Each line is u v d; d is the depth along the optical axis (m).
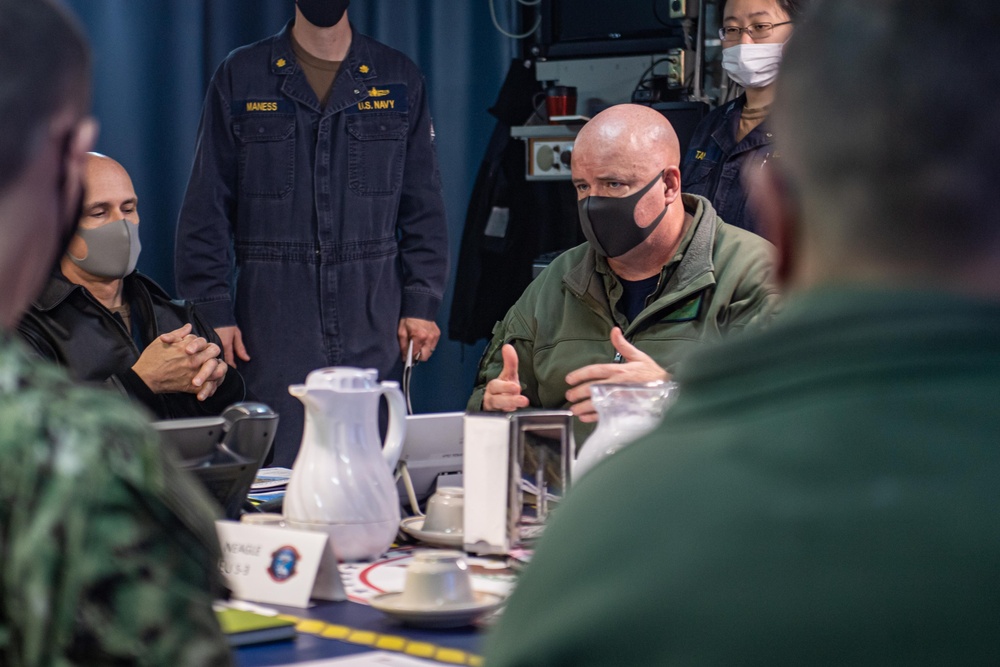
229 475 1.48
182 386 2.26
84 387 0.69
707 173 3.02
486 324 4.22
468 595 1.24
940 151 0.48
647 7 3.73
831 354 0.50
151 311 2.46
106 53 3.64
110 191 2.32
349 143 3.27
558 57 3.89
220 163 3.24
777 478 0.48
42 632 0.62
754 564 0.47
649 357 2.04
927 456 0.46
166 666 0.64
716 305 2.23
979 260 0.49
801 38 0.53
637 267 2.29
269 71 3.23
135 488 0.65
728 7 2.97
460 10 4.50
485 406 2.01
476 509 1.54
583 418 1.86
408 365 3.19
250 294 3.26
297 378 3.26
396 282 3.38
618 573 0.49
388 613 1.21
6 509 0.63
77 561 0.62
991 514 0.45
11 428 0.64
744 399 0.52
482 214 4.17
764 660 0.45
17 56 0.66
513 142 4.14
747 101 3.03
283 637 1.17
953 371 0.48
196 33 3.81
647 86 3.70
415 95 3.39
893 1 0.50
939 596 0.44
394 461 1.64
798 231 0.54
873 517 0.46
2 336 0.69
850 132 0.50
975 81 0.48
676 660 0.47
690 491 0.49
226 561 1.35
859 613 0.45
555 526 0.54
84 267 2.34
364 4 4.36
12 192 0.67
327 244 3.26
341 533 1.49
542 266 3.90
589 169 2.22
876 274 0.50
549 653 0.50
